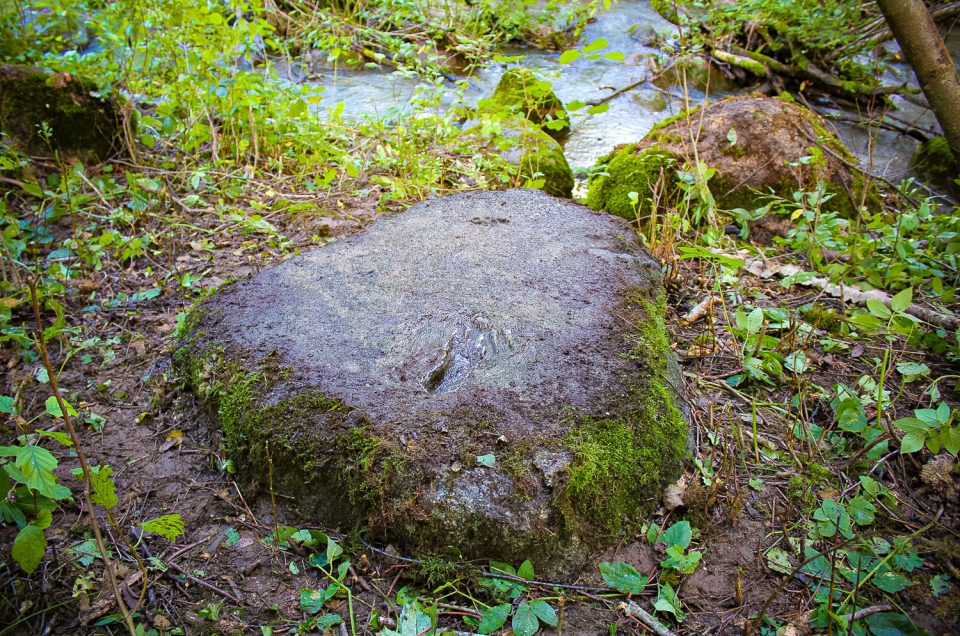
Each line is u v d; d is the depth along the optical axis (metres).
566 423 2.17
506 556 1.98
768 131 4.31
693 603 1.97
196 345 2.62
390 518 2.02
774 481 2.37
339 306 2.71
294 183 4.36
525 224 3.36
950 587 2.01
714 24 8.31
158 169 4.38
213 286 3.30
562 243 3.17
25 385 2.71
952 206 5.12
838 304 3.36
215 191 4.14
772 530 2.19
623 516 2.13
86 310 3.17
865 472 2.42
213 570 2.04
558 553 2.00
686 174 3.72
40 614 1.90
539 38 8.39
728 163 4.27
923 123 7.00
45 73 4.27
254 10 4.90
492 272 2.90
